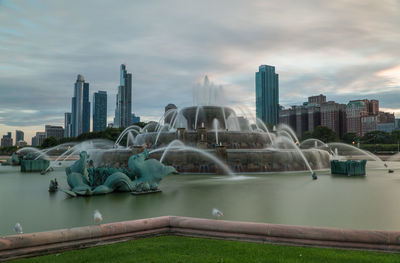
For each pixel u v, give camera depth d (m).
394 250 8.29
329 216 11.96
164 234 10.30
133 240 9.61
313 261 7.59
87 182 19.17
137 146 33.25
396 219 11.45
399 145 122.19
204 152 31.97
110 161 34.75
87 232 8.95
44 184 23.55
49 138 134.00
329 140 139.25
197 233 10.00
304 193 18.02
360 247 8.50
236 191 18.91
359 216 11.95
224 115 47.06
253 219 11.54
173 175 30.03
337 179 26.17
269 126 148.75
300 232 8.94
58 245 8.59
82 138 137.00
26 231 10.20
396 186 21.14
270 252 8.29
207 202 15.15
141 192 17.81
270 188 20.34
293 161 34.03
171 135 38.31
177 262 7.66
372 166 46.38
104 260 7.82
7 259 7.88
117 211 13.21
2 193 18.77
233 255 8.10
